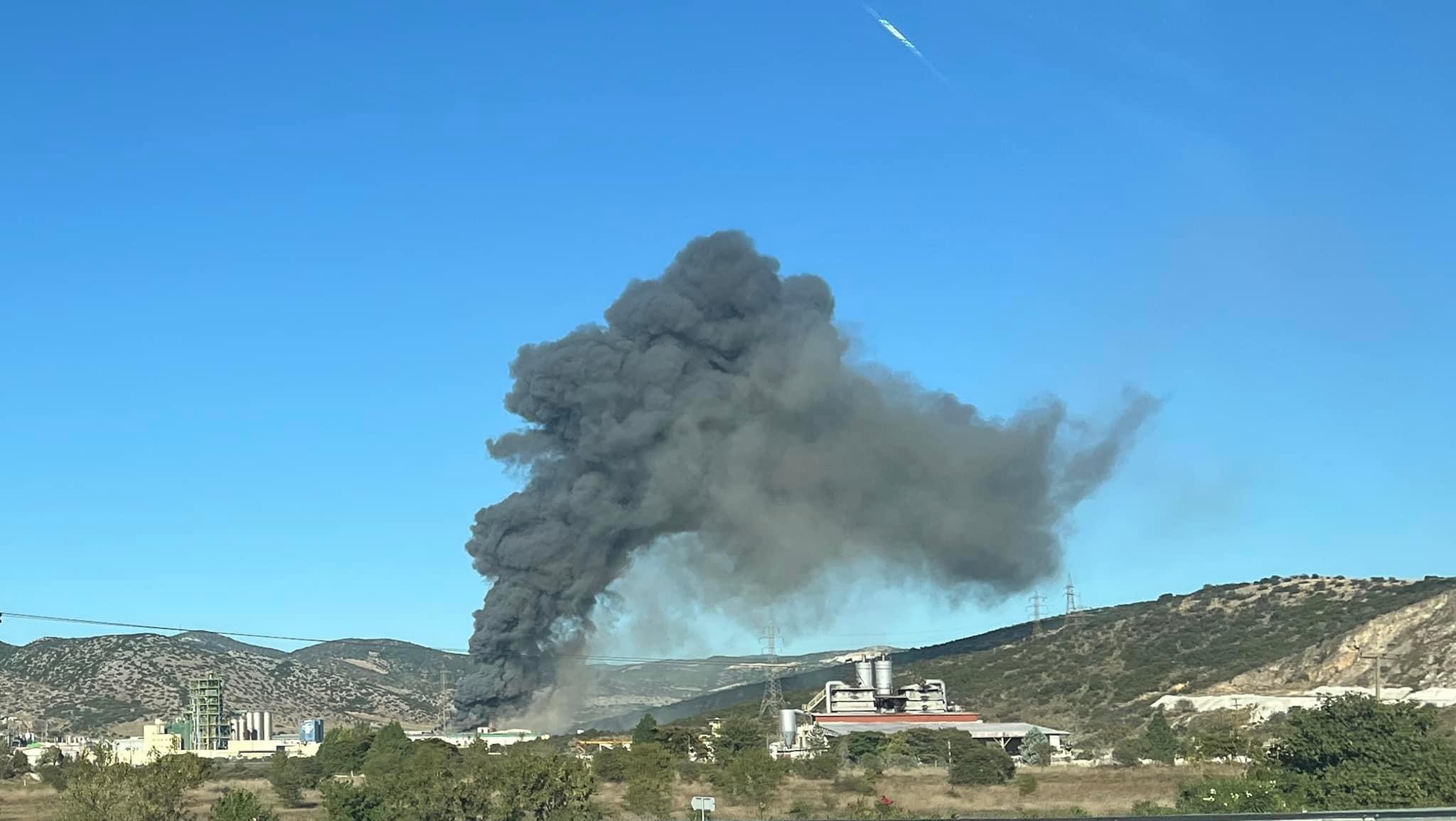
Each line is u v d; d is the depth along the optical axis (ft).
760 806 271.69
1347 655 489.26
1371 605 583.58
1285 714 437.17
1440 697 414.00
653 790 270.87
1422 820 162.30
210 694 517.96
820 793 304.71
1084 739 468.34
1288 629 575.38
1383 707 241.55
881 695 491.72
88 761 240.53
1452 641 458.09
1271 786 225.56
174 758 219.41
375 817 226.17
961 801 289.12
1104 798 285.23
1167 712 491.72
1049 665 612.29
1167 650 586.86
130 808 207.72
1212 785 236.22
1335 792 222.28
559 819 216.33
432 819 221.05
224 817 210.38
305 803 308.40
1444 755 229.66
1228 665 545.85
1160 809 234.17
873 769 338.75
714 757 399.44
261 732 559.38
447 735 442.50
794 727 432.25
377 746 382.01
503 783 223.51
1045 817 232.94
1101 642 627.87
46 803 295.28
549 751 328.49
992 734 438.81
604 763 336.90
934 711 494.18
